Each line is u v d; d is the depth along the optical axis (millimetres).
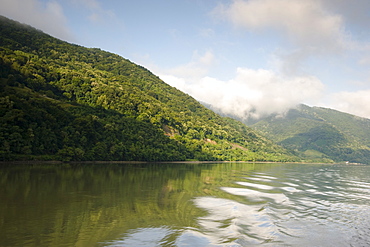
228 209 38406
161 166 117188
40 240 23078
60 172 67750
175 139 177500
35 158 88312
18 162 83938
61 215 30719
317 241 26641
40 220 28484
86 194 42812
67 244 22531
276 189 60719
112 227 27500
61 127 105625
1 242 22172
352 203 47281
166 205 38625
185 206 38812
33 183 49562
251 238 26266
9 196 38312
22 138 87938
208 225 29969
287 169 139250
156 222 29969
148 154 133250
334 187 68875
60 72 170250
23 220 28172
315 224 32688
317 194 55719
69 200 38062
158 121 176625
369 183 83938
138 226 28234
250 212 37312
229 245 23812
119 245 22891
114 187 50844
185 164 142625
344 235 28953
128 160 123562
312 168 164500
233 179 78125
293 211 39281
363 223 34156
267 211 38312
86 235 24875
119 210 34219
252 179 80375
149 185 56062
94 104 157500
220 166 143750
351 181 87625
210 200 44344
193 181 67812
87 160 105250
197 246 23328
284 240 26312
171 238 25062
